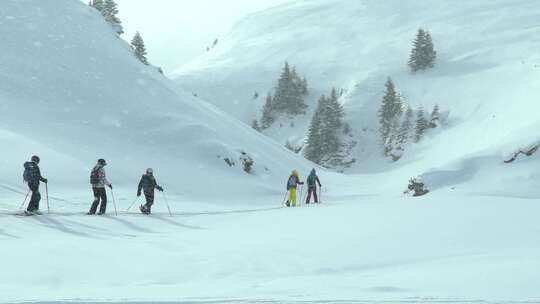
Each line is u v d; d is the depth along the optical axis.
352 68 156.25
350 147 115.75
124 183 33.34
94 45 56.84
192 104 57.34
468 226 13.05
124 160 37.94
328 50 176.00
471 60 133.12
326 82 151.50
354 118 123.94
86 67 51.69
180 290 7.19
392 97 117.50
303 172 57.62
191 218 19.03
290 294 6.68
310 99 142.62
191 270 9.24
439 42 153.12
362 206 20.17
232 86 159.12
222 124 57.16
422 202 20.02
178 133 46.47
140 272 9.05
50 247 10.95
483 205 17.84
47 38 53.41
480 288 6.77
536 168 40.19
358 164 111.56
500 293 6.45
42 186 28.02
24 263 9.34
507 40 142.50
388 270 8.91
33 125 38.03
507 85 109.62
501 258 9.03
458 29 161.12
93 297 6.60
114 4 72.31
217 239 13.16
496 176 40.56
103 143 40.09
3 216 15.95
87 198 27.02
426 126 106.69
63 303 6.19
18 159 31.02
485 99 108.38
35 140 34.84
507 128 75.81
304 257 10.28
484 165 42.81
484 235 11.89
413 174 71.44
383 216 16.19
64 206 23.77
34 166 17.28
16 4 57.09
